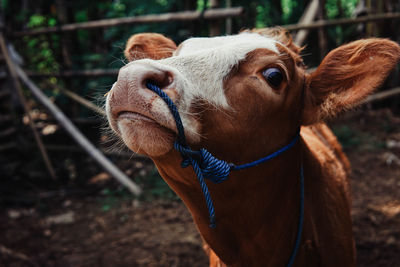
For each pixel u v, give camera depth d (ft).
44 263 11.82
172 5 26.13
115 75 20.48
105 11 28.48
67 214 14.82
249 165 5.25
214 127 4.81
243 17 17.37
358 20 19.38
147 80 4.28
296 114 5.86
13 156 19.60
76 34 25.32
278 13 31.55
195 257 11.76
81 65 24.32
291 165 5.91
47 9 26.94
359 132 20.90
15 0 26.25
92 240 13.02
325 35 22.16
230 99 4.88
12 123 20.07
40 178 17.98
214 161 4.58
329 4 34.09
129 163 19.11
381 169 17.04
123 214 14.61
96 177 18.17
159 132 4.25
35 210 15.28
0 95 19.84
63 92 20.89
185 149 4.37
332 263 6.63
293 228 6.13
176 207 14.90
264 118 5.23
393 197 14.60
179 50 5.42
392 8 25.04
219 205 5.45
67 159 20.02
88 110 22.97
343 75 5.62
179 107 4.38
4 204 15.81
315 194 6.63
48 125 24.29
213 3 17.58
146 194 15.83
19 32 21.74
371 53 5.41
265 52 5.19
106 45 26.30
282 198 5.91
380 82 5.25
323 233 6.58
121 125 4.27
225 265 6.46
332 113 5.62
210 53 4.96
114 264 11.69
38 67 26.02
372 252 11.45
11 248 12.61
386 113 23.63
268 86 5.15
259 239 5.93
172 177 5.11
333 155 8.14
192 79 4.69
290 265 6.19
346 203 7.41
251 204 5.59
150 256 11.96
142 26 24.17
